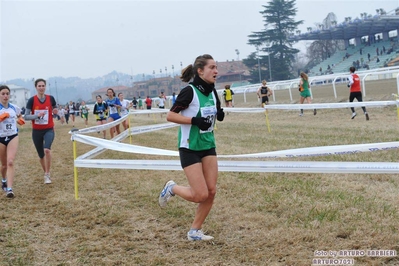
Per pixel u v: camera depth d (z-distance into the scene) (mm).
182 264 4070
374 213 5055
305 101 20875
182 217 5426
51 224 5535
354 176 6914
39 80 7820
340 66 52938
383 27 53188
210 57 4188
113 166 6281
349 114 16172
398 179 6562
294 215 5199
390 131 11094
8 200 6891
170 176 7898
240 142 11641
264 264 3938
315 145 9984
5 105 7156
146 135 15367
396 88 17828
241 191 6438
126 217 5590
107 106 14219
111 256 4359
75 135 6695
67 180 8242
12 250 4668
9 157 7090
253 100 29031
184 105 4109
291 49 70500
